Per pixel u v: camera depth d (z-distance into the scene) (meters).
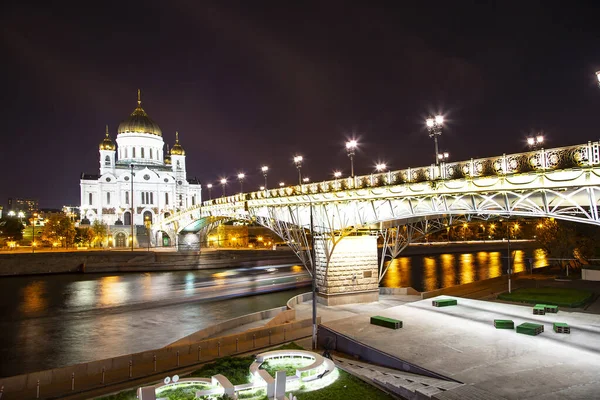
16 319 54.66
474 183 32.47
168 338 45.22
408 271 99.44
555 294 55.31
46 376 27.91
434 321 37.69
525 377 24.38
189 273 101.19
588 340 31.11
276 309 49.25
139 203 168.62
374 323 37.09
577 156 26.27
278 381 24.03
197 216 102.19
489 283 66.25
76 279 90.50
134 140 180.00
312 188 53.09
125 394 25.34
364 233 54.06
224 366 28.73
